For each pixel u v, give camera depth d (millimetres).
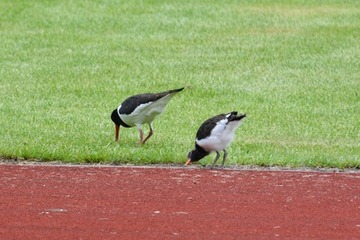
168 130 16844
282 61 23297
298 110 18719
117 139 15742
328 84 21156
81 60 23406
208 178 13305
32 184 12891
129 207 11734
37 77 21656
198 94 20203
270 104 19281
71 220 11148
